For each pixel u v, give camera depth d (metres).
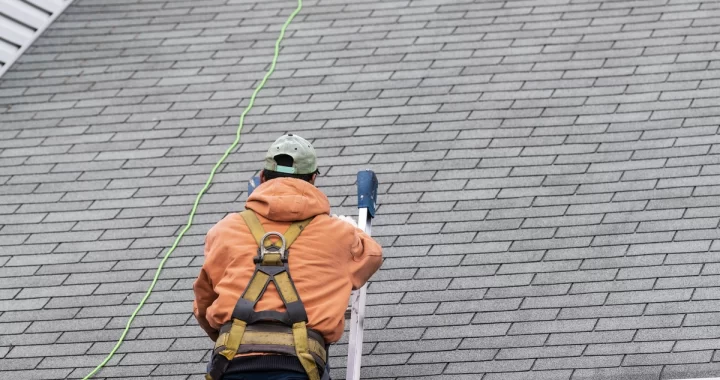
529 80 13.73
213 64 14.78
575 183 11.95
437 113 13.33
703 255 10.70
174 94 14.24
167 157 13.09
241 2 16.33
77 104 14.24
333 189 12.16
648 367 9.53
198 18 15.94
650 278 10.52
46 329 10.71
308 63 14.55
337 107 13.62
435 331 10.23
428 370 9.81
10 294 11.20
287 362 7.86
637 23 14.62
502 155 12.51
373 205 9.93
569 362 9.69
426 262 11.08
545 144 12.61
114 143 13.43
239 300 8.01
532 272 10.80
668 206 11.42
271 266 8.17
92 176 12.88
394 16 15.46
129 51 15.29
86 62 15.12
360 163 12.59
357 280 8.52
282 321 7.95
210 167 12.82
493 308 10.41
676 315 10.04
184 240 11.73
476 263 11.00
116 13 16.28
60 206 12.43
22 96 14.51
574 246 11.06
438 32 14.96
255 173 12.62
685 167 11.95
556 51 14.24
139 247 11.70
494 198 11.86
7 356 10.41
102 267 11.47
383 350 10.09
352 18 15.57
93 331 10.64
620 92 13.30
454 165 12.43
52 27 16.05
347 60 14.59
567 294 10.47
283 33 15.32
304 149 8.71
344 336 10.40
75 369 10.19
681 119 12.69
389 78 14.06
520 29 14.80
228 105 13.90
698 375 9.37
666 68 13.61
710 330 9.83
